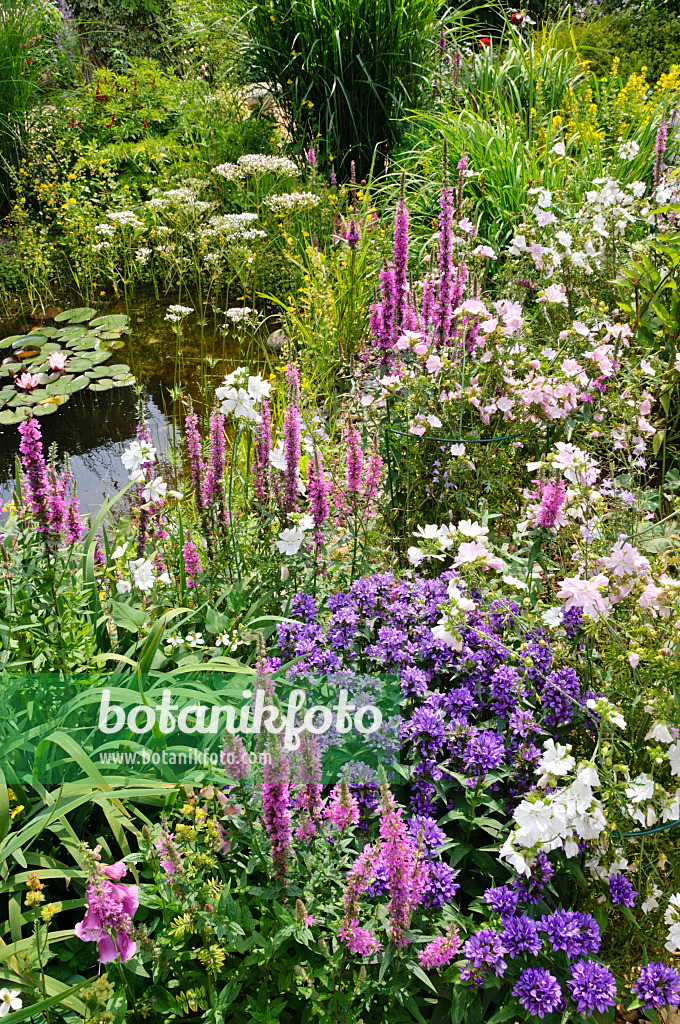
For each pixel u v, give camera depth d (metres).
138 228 7.31
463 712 2.14
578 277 3.86
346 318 5.14
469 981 1.76
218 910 1.77
